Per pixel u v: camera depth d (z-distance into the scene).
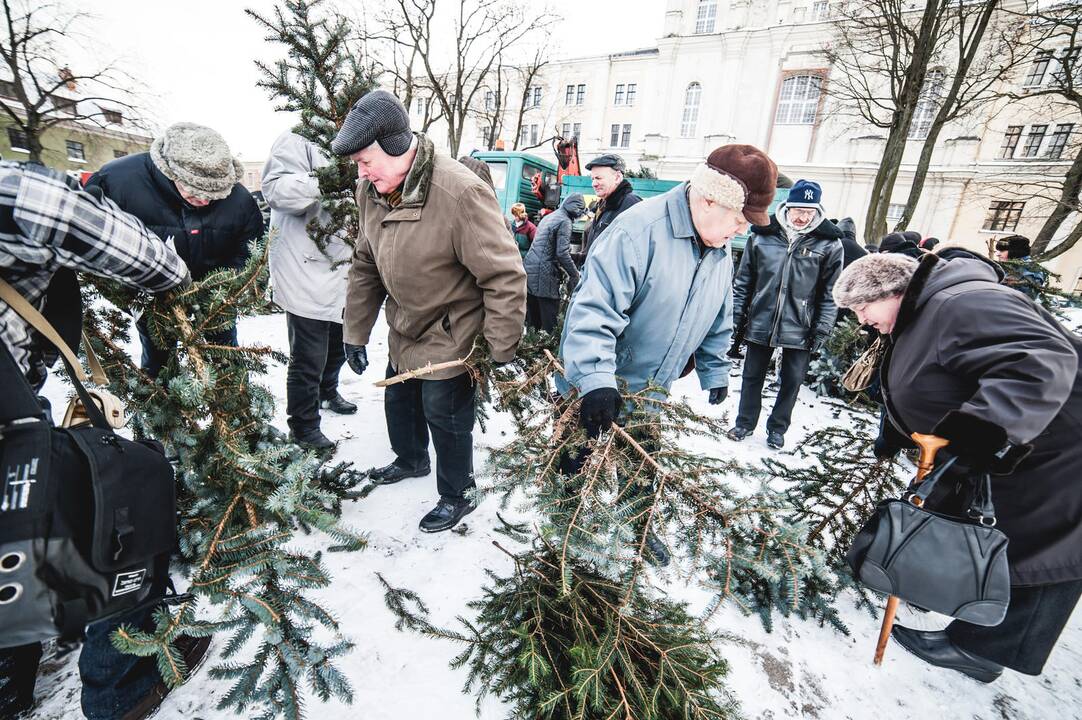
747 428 3.68
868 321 1.72
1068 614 1.51
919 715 1.59
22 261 0.87
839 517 2.51
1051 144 18.66
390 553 2.03
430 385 2.02
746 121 23.19
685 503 1.40
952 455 1.37
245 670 1.07
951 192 20.20
